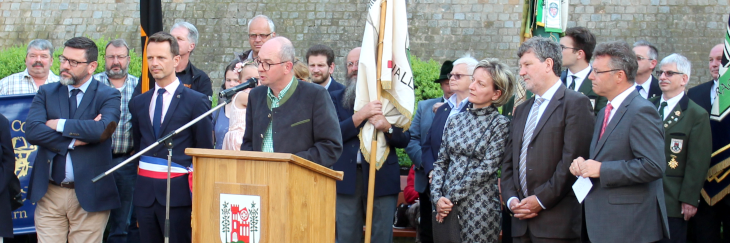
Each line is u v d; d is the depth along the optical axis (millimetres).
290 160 3053
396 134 4754
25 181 5055
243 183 3156
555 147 3621
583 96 3627
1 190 4449
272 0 13117
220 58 13000
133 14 13461
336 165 4754
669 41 12008
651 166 3258
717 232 4750
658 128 3357
